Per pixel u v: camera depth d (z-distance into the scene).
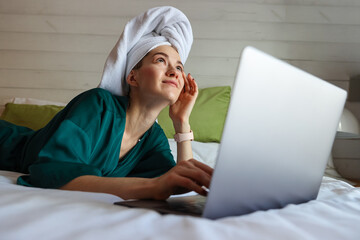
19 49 2.88
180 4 2.87
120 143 1.23
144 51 1.29
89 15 2.88
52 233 0.42
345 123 2.52
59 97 2.88
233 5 2.87
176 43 1.35
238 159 0.55
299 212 0.58
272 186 0.64
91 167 0.93
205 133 2.39
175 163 1.48
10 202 0.53
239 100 0.53
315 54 2.87
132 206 0.64
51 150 1.01
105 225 0.46
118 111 1.24
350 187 1.09
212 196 0.53
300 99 0.65
